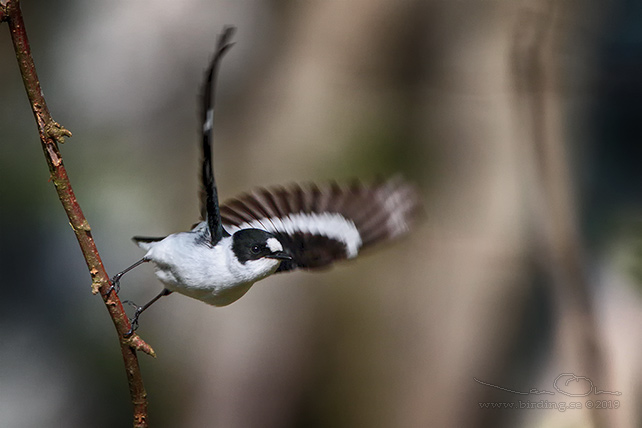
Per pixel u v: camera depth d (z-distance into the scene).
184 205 14.24
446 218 13.16
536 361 12.24
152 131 14.82
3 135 15.05
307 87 14.15
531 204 12.62
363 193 7.02
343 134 13.70
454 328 12.85
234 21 14.98
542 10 12.30
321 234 6.83
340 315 13.27
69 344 13.76
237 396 13.16
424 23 13.80
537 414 11.55
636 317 10.87
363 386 13.13
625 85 12.99
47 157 5.47
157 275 6.23
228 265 6.08
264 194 6.96
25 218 14.08
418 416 12.76
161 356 13.37
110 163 14.52
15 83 15.73
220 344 13.38
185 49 15.05
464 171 13.29
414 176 13.32
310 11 14.69
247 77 14.64
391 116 13.70
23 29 5.39
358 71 14.06
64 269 14.09
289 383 13.25
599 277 11.27
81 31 15.55
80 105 15.16
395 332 13.20
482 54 13.23
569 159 12.53
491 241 12.90
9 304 13.80
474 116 13.16
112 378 13.66
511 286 12.58
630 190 12.43
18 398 13.34
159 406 13.27
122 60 15.23
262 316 13.43
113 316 5.61
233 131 14.26
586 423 10.29
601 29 13.15
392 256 13.34
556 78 12.79
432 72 13.76
